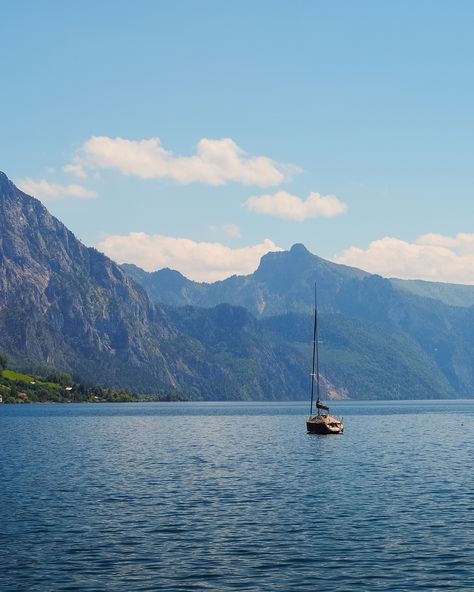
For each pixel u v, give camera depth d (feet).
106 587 177.78
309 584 180.55
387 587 178.19
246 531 234.17
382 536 227.61
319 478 358.84
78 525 242.37
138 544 217.36
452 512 265.54
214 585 179.63
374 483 341.21
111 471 385.70
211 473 378.53
